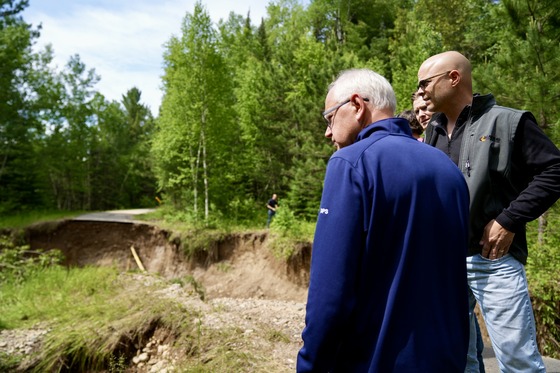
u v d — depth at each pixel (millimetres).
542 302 6508
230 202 20938
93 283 10117
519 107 7004
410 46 20734
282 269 15031
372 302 1331
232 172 22422
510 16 7703
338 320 1270
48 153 30344
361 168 1356
